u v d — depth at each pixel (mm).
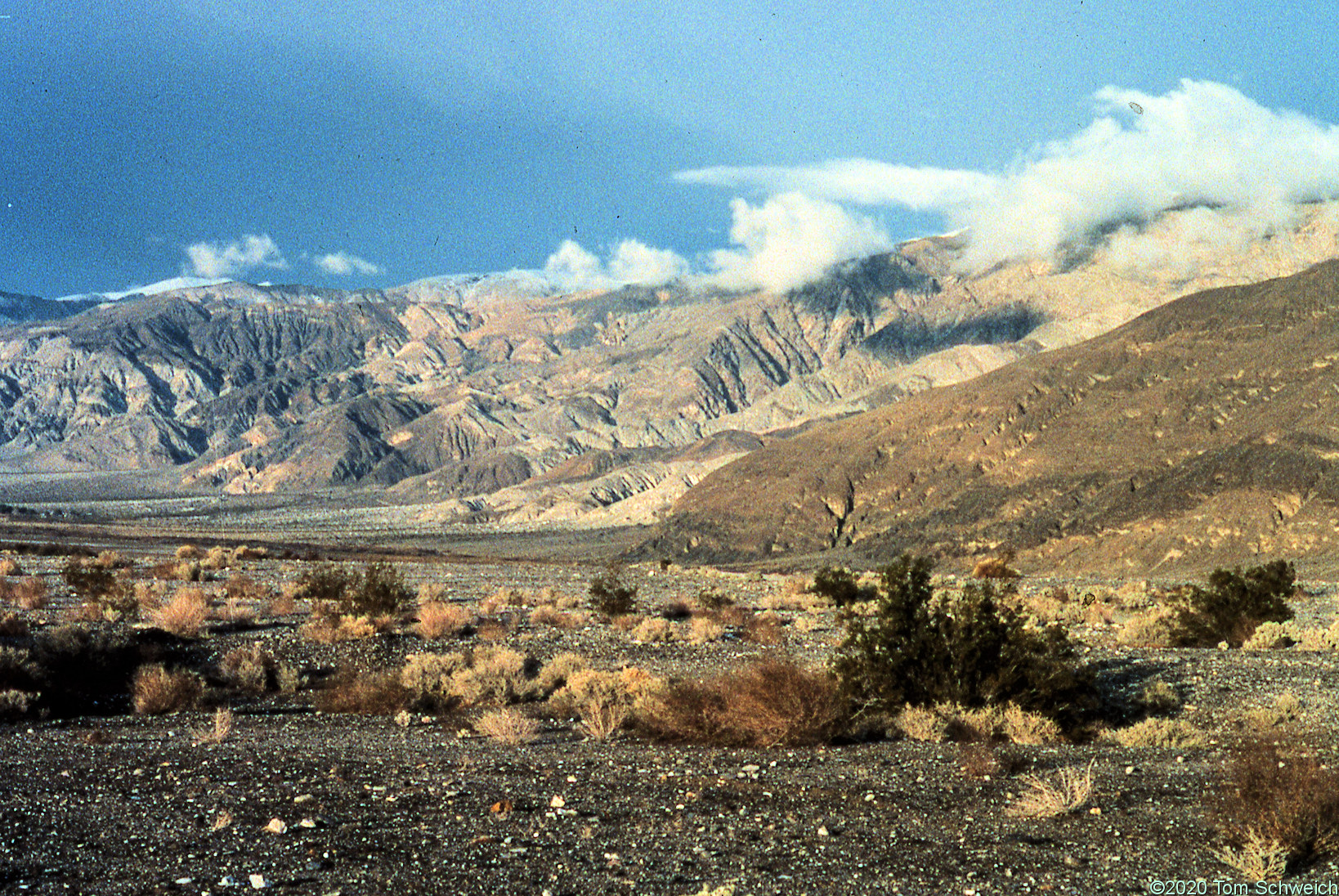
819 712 16578
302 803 12820
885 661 18312
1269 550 116812
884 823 12031
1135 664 24141
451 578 55875
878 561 174375
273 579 48656
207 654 25219
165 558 72125
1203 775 13836
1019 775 14078
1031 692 18078
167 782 13836
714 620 33812
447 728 18562
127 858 10844
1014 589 43812
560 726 18578
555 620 33344
